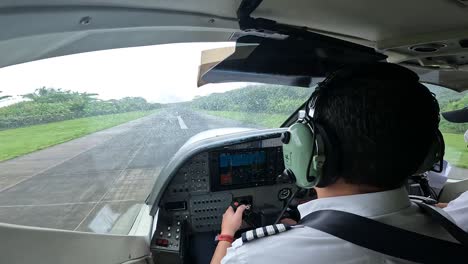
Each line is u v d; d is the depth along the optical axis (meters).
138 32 0.97
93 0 0.72
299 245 0.56
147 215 1.98
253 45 1.29
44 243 0.94
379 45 1.46
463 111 1.91
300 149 0.64
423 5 1.03
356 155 0.54
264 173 2.10
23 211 1.07
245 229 2.05
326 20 1.17
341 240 0.54
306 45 1.33
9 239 0.81
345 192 0.60
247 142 2.03
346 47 1.39
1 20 0.61
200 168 2.04
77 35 0.84
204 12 0.99
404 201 0.59
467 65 1.71
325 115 0.57
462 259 0.53
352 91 0.54
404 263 0.53
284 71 1.51
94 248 1.22
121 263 1.46
